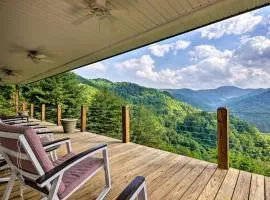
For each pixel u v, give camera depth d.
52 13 3.19
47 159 1.53
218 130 3.09
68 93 19.00
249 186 2.50
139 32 3.79
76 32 3.89
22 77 9.30
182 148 5.22
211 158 4.45
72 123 6.12
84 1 2.77
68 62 6.17
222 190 2.40
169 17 3.18
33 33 3.98
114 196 2.25
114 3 2.81
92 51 5.03
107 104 19.50
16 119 4.62
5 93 15.00
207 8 2.87
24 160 1.56
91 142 4.80
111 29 3.71
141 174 2.86
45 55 5.36
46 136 2.98
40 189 1.65
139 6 2.88
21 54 5.48
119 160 3.44
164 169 3.04
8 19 3.42
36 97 17.16
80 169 1.90
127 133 4.76
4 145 1.65
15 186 2.48
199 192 2.35
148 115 13.55
